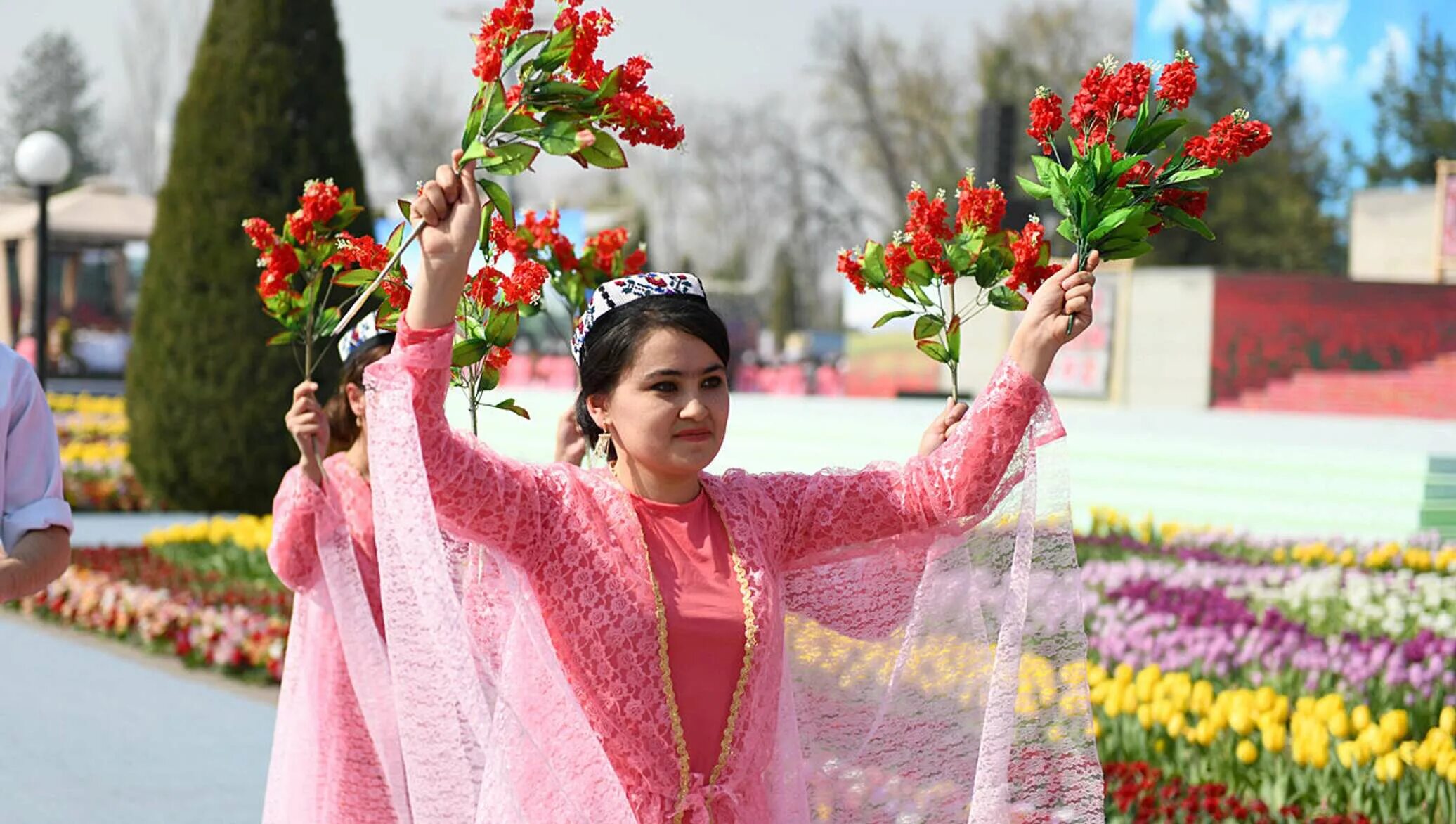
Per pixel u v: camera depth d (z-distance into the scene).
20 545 3.08
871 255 3.73
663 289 3.07
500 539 2.99
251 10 14.60
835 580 3.43
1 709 7.95
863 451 17.05
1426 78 45.16
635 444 3.04
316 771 4.07
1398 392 27.17
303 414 4.18
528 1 2.95
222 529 12.59
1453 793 5.26
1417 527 13.06
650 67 3.04
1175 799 5.41
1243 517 14.32
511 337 3.62
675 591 3.03
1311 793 5.54
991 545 3.39
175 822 6.07
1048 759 3.29
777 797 3.16
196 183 14.71
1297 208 46.56
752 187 62.91
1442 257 30.88
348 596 3.95
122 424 22.23
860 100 59.41
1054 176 3.24
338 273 4.28
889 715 3.48
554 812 2.94
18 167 16.09
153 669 9.10
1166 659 7.61
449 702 2.91
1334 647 7.56
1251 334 27.86
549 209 5.27
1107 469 15.51
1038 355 3.24
